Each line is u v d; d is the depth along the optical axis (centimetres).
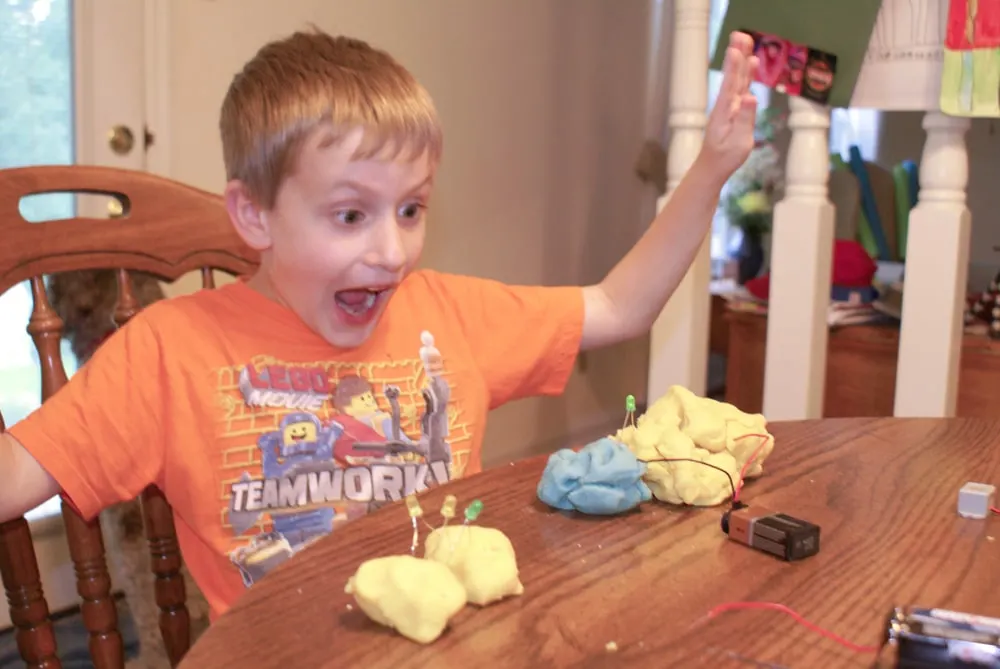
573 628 51
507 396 111
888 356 200
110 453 84
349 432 97
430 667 47
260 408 94
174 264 105
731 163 99
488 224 239
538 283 258
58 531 170
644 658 48
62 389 85
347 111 82
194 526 92
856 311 207
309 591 56
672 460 71
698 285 179
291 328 97
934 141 163
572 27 256
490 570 54
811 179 169
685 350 179
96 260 99
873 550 63
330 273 87
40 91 160
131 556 148
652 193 299
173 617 98
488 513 69
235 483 92
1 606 166
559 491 69
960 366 195
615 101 277
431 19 215
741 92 95
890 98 163
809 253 169
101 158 162
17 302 163
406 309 106
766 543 62
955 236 162
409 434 100
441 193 224
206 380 92
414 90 89
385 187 84
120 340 91
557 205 261
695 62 174
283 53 93
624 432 76
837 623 52
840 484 76
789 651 49
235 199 93
